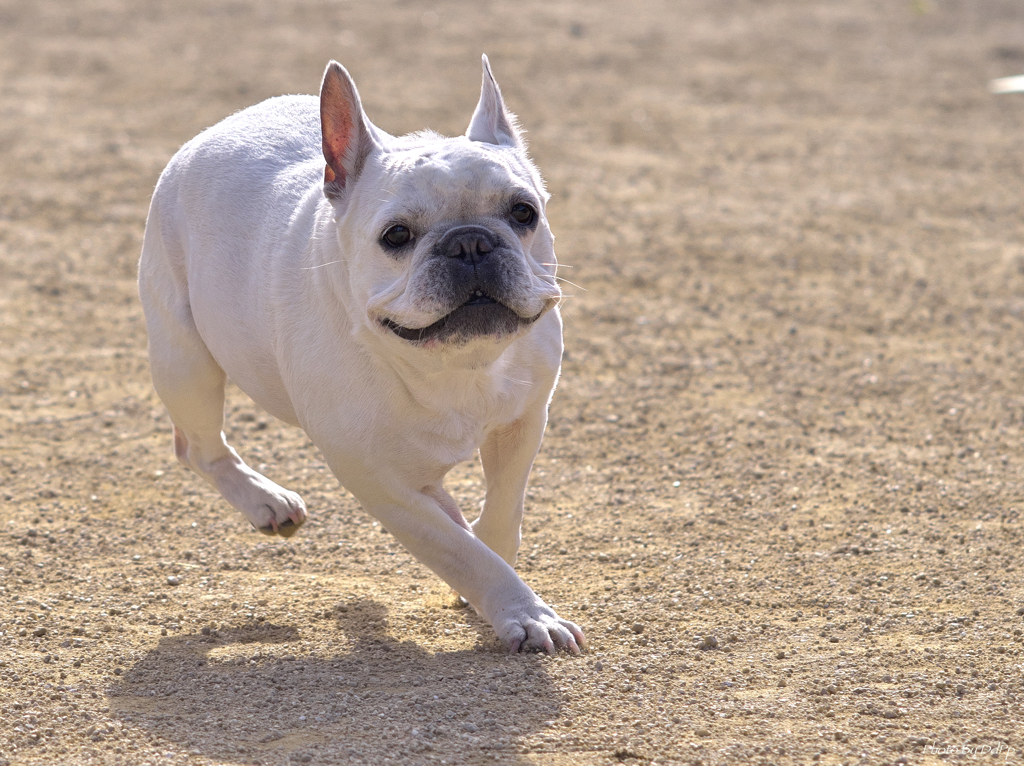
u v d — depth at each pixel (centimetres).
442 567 694
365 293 634
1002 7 3666
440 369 644
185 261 784
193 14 3300
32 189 1859
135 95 2428
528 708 611
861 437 1071
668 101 2538
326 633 735
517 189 627
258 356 736
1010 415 1111
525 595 691
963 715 603
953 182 2008
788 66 2894
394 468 677
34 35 2989
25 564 829
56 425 1097
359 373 662
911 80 2766
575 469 1014
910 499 930
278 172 755
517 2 3616
